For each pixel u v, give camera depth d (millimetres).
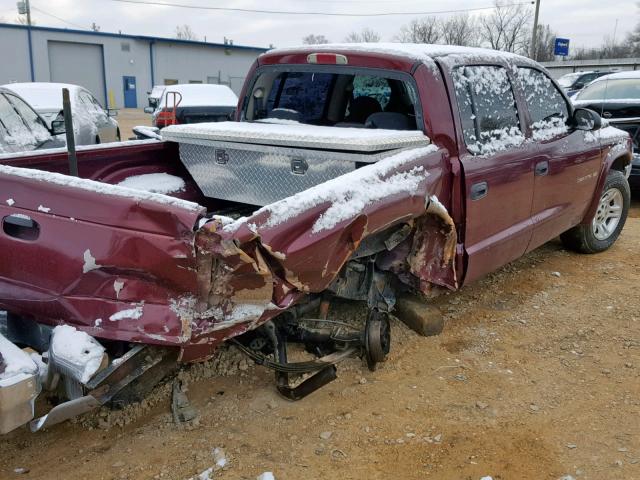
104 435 3395
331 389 3877
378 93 5086
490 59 4789
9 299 3195
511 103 4887
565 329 4785
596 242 6562
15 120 7711
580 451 3273
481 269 4602
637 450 3279
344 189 3184
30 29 40344
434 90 4137
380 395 3809
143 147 4641
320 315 3947
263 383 3908
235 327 2994
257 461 3160
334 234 3070
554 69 41844
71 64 42750
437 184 3988
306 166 3850
